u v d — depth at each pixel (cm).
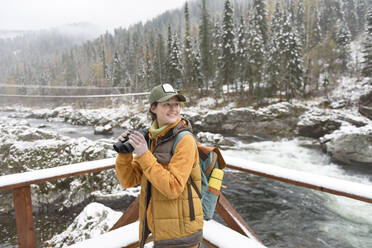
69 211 823
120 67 7200
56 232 713
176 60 4566
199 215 120
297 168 1517
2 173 970
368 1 6294
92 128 3872
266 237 717
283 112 2744
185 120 128
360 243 673
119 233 215
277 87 3694
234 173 1263
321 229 750
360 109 2780
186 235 116
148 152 110
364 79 3666
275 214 855
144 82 6444
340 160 1555
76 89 8706
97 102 6788
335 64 4281
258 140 2411
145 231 125
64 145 1056
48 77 10538
